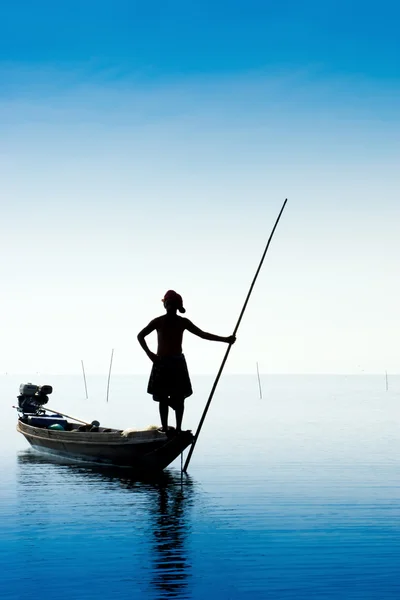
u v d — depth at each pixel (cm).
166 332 1436
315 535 1099
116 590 845
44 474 1766
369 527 1150
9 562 958
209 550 1015
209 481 1642
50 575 904
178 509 1308
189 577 895
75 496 1446
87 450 1886
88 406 6419
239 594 830
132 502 1374
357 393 11919
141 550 1014
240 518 1223
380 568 930
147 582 874
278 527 1154
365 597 820
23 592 839
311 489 1521
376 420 4178
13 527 1156
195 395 9812
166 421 1464
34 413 2355
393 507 1316
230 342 1522
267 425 3662
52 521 1205
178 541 1067
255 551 1009
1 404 6956
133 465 1730
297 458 2097
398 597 820
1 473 1777
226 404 6662
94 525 1170
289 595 828
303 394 11106
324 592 838
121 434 1712
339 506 1327
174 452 1562
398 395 10569
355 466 1903
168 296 1429
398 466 1903
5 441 2712
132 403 7156
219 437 2898
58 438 1995
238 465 1931
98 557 980
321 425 3681
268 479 1666
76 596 825
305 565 944
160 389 1445
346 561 959
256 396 9725
